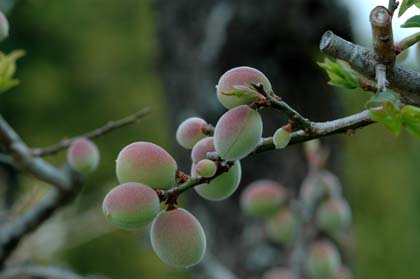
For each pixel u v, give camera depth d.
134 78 4.79
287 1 1.52
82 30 4.83
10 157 1.01
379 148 3.12
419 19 0.72
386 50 0.70
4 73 0.89
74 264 3.83
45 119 4.78
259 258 1.49
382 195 3.34
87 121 4.76
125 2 4.82
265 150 0.71
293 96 1.55
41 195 1.29
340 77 0.73
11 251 1.04
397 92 0.71
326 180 1.17
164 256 0.71
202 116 1.58
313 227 1.18
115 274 3.78
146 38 4.70
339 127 0.71
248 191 1.21
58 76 4.78
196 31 1.60
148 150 0.71
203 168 0.70
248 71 0.71
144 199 0.70
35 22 4.72
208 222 1.58
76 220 1.75
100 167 4.21
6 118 4.73
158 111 4.13
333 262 1.17
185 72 1.61
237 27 1.55
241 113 0.70
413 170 3.19
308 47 1.54
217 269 1.21
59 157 2.12
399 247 3.36
